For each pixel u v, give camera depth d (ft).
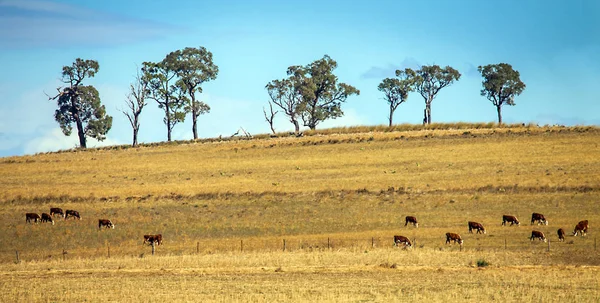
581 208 368.89
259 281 241.35
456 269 257.96
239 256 293.84
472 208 382.63
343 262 275.80
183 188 456.86
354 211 390.42
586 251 291.79
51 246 352.08
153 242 339.36
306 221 378.73
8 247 351.67
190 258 291.99
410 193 414.82
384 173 474.08
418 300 203.82
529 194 396.57
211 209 408.26
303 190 433.48
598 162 456.86
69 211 396.98
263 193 431.02
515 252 293.64
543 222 346.13
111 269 274.16
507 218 349.20
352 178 464.65
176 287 232.32
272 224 376.27
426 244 320.91
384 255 287.07
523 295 207.21
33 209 422.82
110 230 374.63
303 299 207.72
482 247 308.81
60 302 212.64
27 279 255.91
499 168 463.42
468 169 467.52
